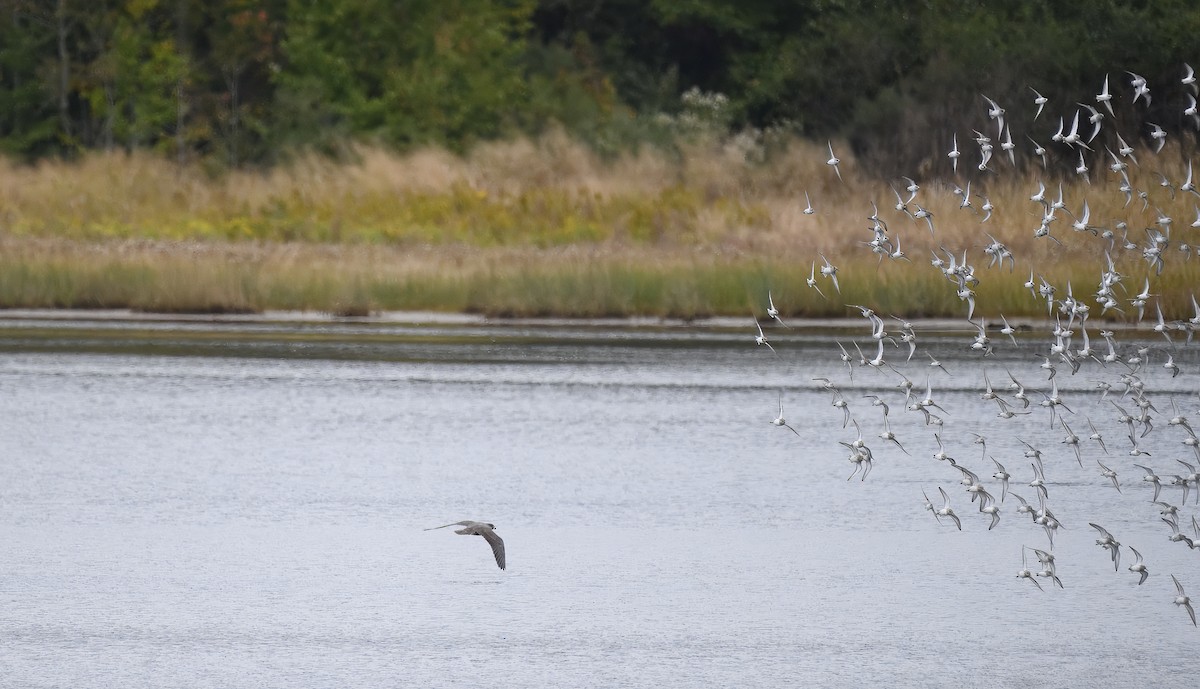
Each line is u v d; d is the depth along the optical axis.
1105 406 16.59
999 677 8.25
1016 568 10.38
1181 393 17.34
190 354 20.28
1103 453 14.23
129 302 25.17
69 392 17.25
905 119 34.78
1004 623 9.17
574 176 35.59
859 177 33.47
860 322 23.45
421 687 8.00
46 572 10.03
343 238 31.14
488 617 9.19
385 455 13.86
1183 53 33.28
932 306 23.31
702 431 15.11
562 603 9.49
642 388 17.73
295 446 14.27
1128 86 33.12
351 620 9.12
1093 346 20.73
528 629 8.97
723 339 22.00
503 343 21.56
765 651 8.62
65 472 13.08
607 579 9.98
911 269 24.05
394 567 10.22
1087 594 9.80
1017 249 25.12
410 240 30.84
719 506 12.02
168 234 31.67
